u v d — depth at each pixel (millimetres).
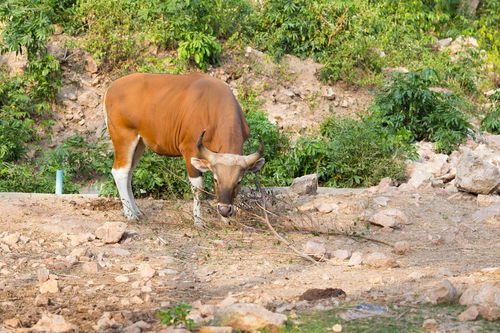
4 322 5953
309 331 5379
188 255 8859
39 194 13086
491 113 19422
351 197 12188
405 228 10367
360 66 20281
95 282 7516
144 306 6488
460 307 5906
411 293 6422
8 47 17766
